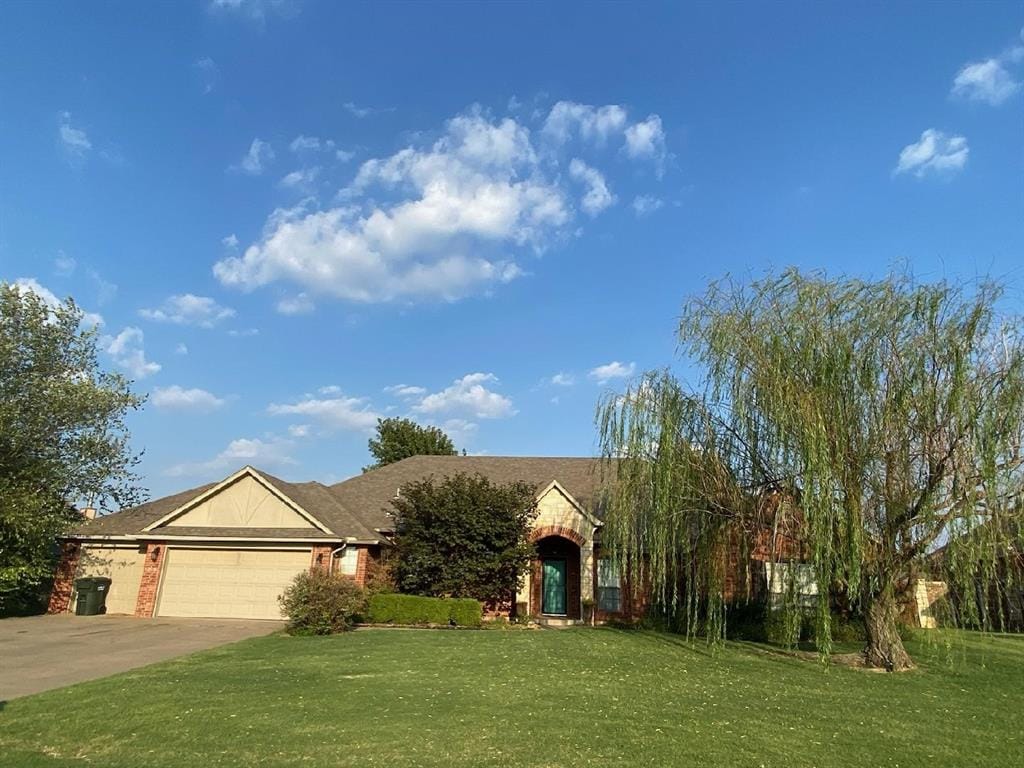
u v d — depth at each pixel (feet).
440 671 42.24
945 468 43.60
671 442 53.01
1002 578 44.37
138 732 27.32
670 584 60.49
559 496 82.99
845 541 45.01
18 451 76.74
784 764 24.45
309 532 76.64
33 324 77.61
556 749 25.36
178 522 79.51
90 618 75.20
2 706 31.65
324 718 29.66
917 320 44.86
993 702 37.40
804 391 46.57
